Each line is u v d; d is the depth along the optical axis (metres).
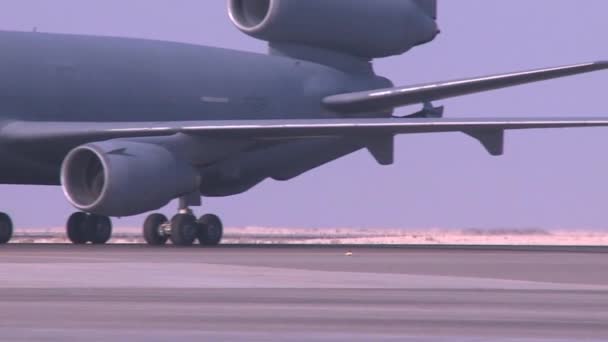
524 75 108.81
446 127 96.75
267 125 98.31
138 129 100.19
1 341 28.88
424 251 95.12
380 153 101.38
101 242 118.75
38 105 107.31
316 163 128.12
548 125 96.12
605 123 95.88
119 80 113.00
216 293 46.00
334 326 33.69
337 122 97.94
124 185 94.06
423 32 138.25
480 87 112.81
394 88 120.94
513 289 49.31
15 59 106.56
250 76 124.31
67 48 110.69
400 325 34.16
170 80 117.06
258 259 74.25
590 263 72.06
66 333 30.88
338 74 132.12
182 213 106.25
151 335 30.59
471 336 31.31
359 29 132.88
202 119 119.69
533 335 31.77
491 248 110.62
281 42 132.38
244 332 31.73
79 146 96.25
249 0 129.12
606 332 32.75
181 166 99.19
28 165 107.00
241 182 122.88
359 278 55.34
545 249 107.62
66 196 96.38
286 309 39.22
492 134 99.12
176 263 67.50
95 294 44.97
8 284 50.22
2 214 114.62
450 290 48.50
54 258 73.31
